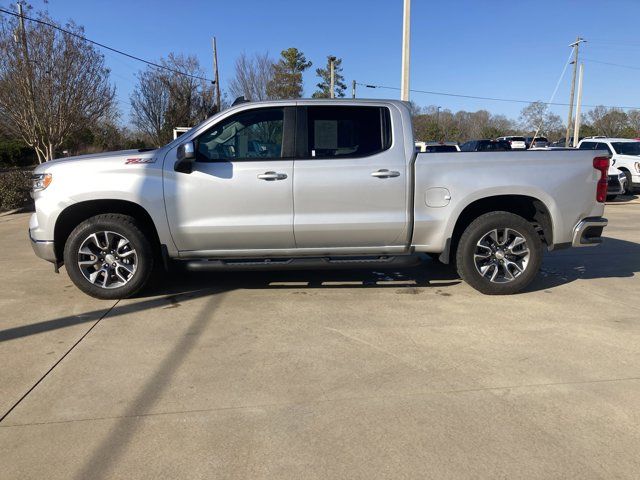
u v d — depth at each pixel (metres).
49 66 17.34
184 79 34.25
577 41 39.16
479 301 5.19
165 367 3.69
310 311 4.89
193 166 4.92
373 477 2.48
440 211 5.09
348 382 3.45
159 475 2.51
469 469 2.53
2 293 5.46
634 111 62.41
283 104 5.04
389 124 5.07
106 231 5.04
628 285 5.81
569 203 5.20
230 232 4.98
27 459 2.64
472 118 70.69
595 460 2.60
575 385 3.39
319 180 4.95
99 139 35.47
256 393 3.31
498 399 3.21
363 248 5.18
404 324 4.54
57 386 3.41
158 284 5.80
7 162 28.67
